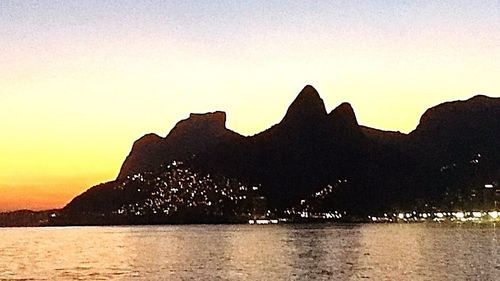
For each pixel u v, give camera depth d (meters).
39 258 156.38
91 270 119.25
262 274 103.88
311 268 111.50
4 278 107.19
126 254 166.12
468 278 88.31
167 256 154.88
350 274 98.62
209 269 115.75
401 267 106.69
